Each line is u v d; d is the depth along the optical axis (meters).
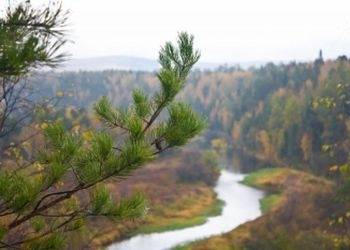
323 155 76.56
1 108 4.73
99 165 3.47
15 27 3.51
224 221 53.41
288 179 73.88
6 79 3.95
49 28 3.52
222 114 162.75
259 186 75.12
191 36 3.95
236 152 125.62
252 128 129.12
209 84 198.38
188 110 3.71
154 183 65.06
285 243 26.98
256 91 156.25
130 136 3.61
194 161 77.19
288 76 150.50
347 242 21.86
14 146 5.61
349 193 12.44
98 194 3.63
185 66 3.95
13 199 3.35
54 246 3.80
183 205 58.84
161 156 77.88
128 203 3.71
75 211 3.67
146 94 3.88
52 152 3.69
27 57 3.23
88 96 152.75
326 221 32.81
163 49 3.94
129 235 44.03
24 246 3.79
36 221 4.30
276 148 106.94
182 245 40.94
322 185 41.56
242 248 33.00
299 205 38.59
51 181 3.42
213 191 69.94
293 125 101.31
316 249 24.58
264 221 39.19
